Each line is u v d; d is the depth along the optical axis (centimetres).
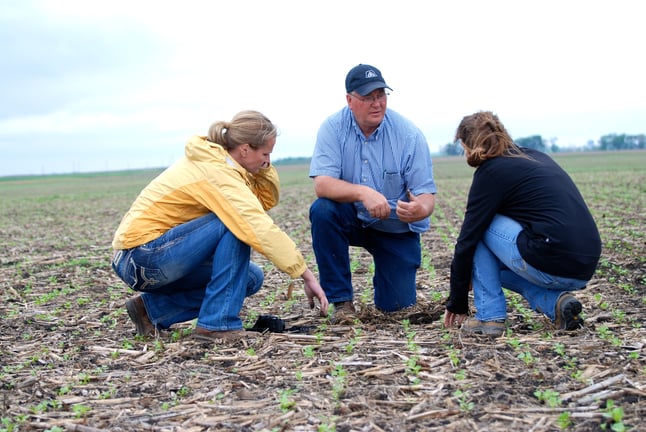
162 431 335
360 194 526
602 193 2238
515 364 403
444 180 4300
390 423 331
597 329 485
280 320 530
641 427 313
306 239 1234
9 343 523
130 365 445
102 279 858
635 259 820
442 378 385
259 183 516
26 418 355
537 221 449
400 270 571
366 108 516
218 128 482
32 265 1010
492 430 319
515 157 459
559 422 322
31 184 8450
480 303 485
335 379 390
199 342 483
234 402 366
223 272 476
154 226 475
